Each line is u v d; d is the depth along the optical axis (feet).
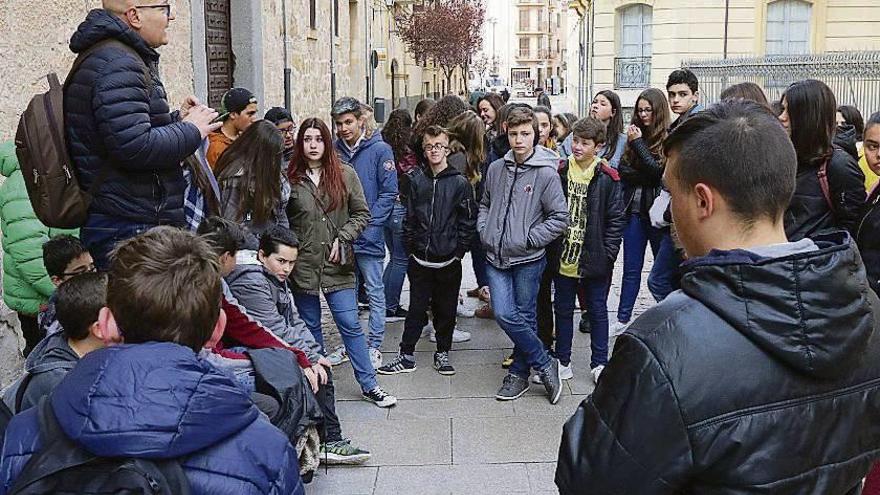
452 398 18.67
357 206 18.47
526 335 17.97
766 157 5.60
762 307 5.26
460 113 23.15
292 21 39.83
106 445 5.68
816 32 76.79
